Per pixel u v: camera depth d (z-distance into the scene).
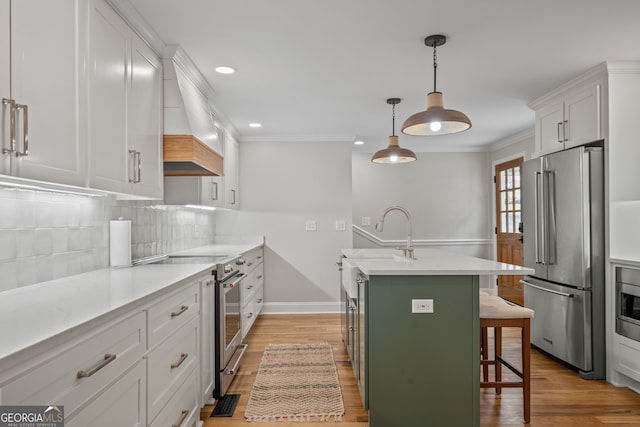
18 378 0.92
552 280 3.35
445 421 2.18
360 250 3.71
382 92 3.52
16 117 1.26
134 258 2.86
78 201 2.17
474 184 6.35
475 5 2.11
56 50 1.48
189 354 2.15
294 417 2.44
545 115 3.67
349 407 2.57
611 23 2.31
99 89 1.80
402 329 2.19
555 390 2.82
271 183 5.26
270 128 4.85
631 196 2.97
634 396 2.72
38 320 1.16
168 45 2.54
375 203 6.37
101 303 1.40
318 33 2.41
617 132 2.95
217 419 2.42
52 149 1.46
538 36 2.47
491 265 2.35
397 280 2.19
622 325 2.84
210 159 3.04
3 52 1.22
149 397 1.63
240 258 3.49
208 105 3.43
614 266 2.92
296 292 5.25
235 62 2.84
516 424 2.35
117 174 1.97
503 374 3.12
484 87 3.41
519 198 5.48
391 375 2.19
